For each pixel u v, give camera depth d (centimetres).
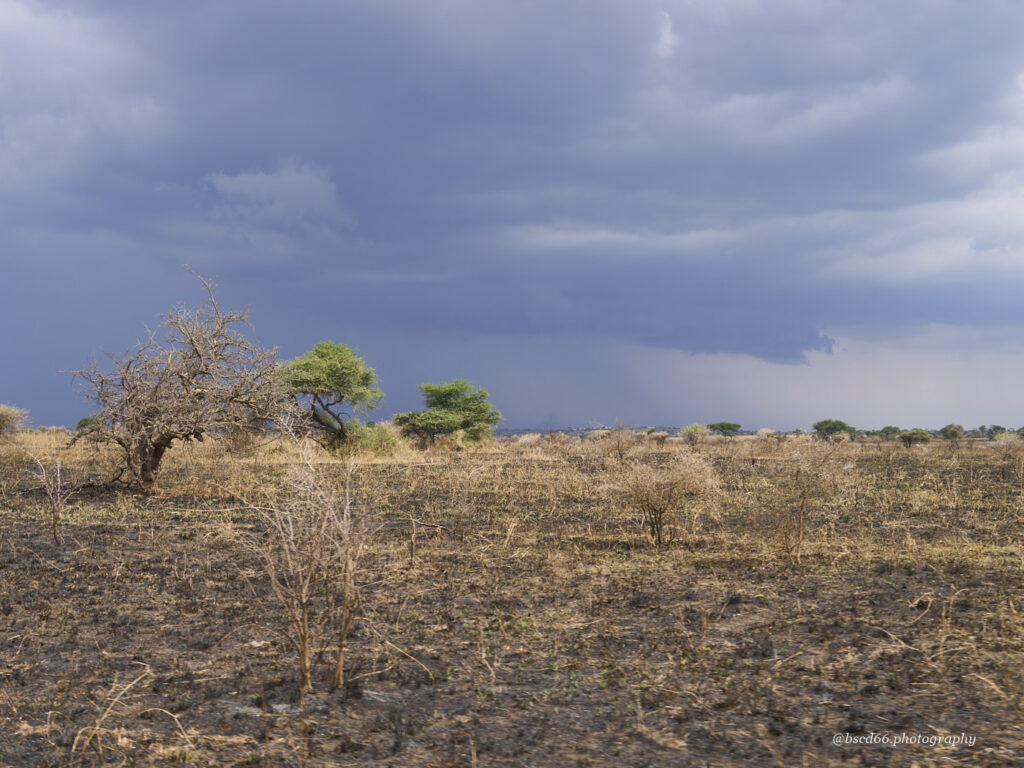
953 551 1030
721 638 660
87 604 802
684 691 531
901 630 659
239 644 666
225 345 1703
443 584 888
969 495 1634
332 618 732
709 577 912
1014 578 852
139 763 432
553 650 638
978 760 404
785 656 603
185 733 473
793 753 427
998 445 3028
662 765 418
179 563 997
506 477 2069
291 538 590
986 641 614
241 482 1809
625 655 623
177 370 1666
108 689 553
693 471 1191
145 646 661
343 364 2727
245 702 529
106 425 1688
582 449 3206
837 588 830
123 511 1407
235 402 1719
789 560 1006
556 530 1290
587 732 469
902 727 454
